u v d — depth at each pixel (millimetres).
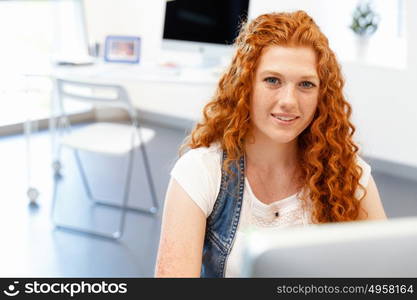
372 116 4195
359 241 552
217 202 1099
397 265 563
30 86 3332
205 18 3547
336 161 1140
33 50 4707
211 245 1132
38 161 4090
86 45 5027
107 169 4039
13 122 4617
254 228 1106
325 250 551
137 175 3959
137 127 3012
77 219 3205
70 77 3193
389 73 4039
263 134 1104
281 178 1144
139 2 5047
